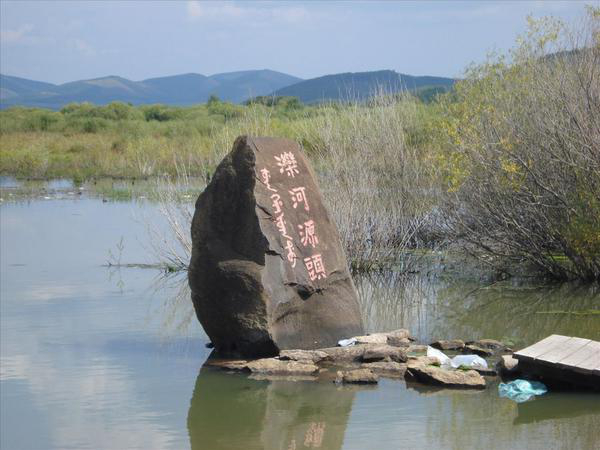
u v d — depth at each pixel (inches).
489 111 546.6
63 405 315.9
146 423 297.0
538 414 299.7
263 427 291.6
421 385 338.0
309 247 385.1
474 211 564.4
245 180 376.8
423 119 700.0
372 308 488.1
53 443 278.2
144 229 796.0
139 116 2388.0
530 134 538.0
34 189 1203.9
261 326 365.1
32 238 754.2
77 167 1504.7
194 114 2303.2
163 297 515.8
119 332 428.5
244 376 352.5
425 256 628.7
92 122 2133.4
